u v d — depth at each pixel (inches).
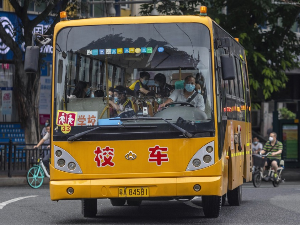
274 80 1643.7
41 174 1268.5
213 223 661.3
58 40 659.4
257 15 1647.4
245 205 871.1
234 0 1673.2
